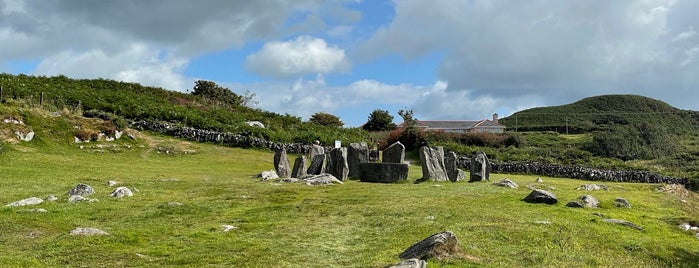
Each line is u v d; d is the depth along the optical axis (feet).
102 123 144.46
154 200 73.41
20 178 88.38
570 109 424.05
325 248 50.55
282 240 53.42
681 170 162.81
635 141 205.46
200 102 229.66
